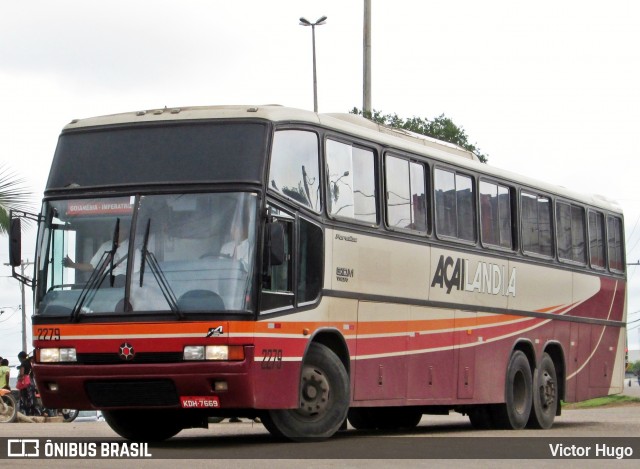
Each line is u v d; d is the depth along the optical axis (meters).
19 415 30.16
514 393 21.78
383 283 17.56
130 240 14.95
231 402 14.57
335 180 16.59
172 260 14.77
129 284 14.79
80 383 14.88
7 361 30.61
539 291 22.69
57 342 15.03
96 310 14.85
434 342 18.97
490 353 20.81
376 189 17.66
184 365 14.44
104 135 15.68
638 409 34.88
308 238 15.83
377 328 17.38
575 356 24.12
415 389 18.36
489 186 21.20
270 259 14.69
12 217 15.65
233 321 14.43
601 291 25.48
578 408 37.06
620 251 26.75
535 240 22.73
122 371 14.65
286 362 15.21
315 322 15.87
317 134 16.25
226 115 15.33
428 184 19.11
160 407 14.74
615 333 26.17
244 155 15.02
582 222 24.91
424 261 18.75
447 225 19.62
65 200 15.47
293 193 15.59
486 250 20.81
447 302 19.39
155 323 14.56
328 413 16.17
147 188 15.10
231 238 14.70
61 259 15.27
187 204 14.94
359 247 16.98
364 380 17.03
